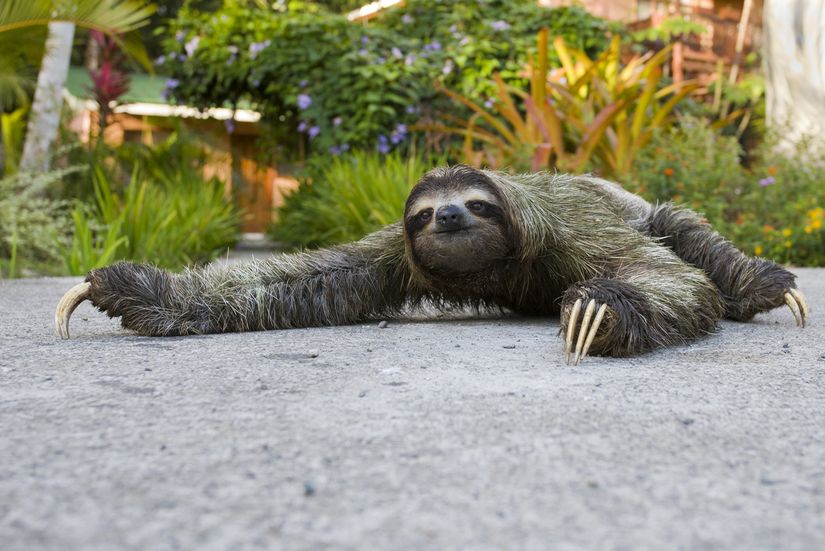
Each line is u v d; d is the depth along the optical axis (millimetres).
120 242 1941
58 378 629
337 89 2797
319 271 970
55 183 2533
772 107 3080
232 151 4504
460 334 897
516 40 2939
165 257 2105
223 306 909
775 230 2316
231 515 342
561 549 310
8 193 2127
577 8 3117
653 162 2324
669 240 1083
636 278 848
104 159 2834
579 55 2750
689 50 5281
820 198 2338
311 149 3152
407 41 2879
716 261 1046
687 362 709
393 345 808
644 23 5312
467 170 920
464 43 2883
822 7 2887
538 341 837
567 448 438
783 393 583
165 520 336
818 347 803
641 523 337
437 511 348
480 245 907
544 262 967
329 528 329
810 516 346
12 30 2180
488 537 321
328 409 524
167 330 874
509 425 484
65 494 365
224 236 2742
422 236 922
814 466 414
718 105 4410
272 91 3148
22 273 1962
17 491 369
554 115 2260
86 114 3775
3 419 499
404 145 2799
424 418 500
